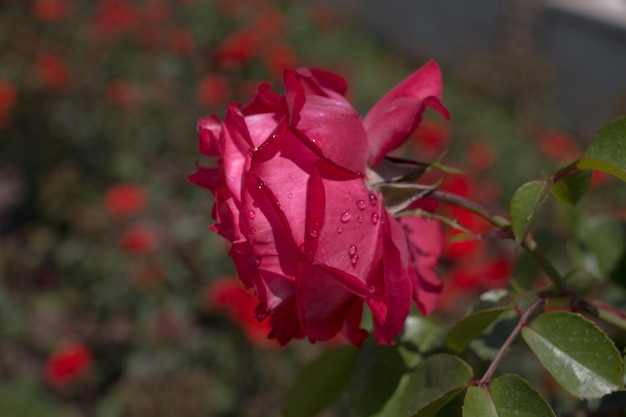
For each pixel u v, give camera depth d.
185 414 3.19
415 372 0.76
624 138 0.71
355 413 0.84
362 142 0.73
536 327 0.72
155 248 3.89
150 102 4.89
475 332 0.77
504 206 4.52
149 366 3.67
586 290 0.92
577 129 6.49
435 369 0.74
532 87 6.34
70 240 4.16
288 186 0.67
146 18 5.45
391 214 0.74
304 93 0.71
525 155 5.05
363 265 0.68
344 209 0.68
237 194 0.68
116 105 4.79
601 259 1.03
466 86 6.59
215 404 3.41
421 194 0.75
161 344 3.71
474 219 2.65
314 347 3.41
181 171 4.71
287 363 3.44
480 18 7.39
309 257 0.65
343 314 0.73
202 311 3.87
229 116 0.71
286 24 6.66
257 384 3.53
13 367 3.89
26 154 5.00
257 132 0.73
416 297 0.80
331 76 0.80
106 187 4.65
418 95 0.79
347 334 0.74
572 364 0.69
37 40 5.21
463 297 3.06
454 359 0.73
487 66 6.56
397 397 0.83
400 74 7.09
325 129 0.70
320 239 0.66
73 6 5.71
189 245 4.02
